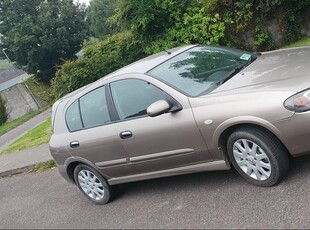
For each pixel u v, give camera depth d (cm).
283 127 419
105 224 541
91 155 582
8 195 835
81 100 597
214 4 1266
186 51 580
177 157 504
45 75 4444
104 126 556
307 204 411
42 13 4344
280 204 427
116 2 1396
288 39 1248
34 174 920
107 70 1412
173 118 485
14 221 670
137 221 514
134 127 519
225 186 508
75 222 583
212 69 524
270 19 1252
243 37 1281
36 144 1212
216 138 463
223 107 449
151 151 519
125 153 545
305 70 446
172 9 1296
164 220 490
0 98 4038
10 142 1730
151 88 512
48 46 4203
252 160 461
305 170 468
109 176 589
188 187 548
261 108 425
